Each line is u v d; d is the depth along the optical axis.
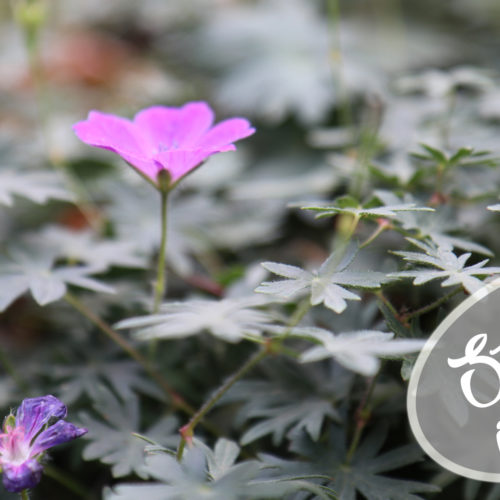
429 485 0.57
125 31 1.28
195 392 0.63
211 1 1.22
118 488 0.53
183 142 0.60
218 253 0.71
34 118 0.95
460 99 0.69
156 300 0.61
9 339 0.69
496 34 1.08
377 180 0.67
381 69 0.96
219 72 1.00
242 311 0.55
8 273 0.62
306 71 0.93
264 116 0.90
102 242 0.67
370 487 0.57
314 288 0.56
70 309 0.66
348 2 1.18
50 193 0.65
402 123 0.69
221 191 0.81
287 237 0.73
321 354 0.54
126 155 0.58
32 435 0.56
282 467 0.58
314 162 0.84
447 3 1.15
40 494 0.63
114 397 0.60
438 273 0.56
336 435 0.59
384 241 0.66
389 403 0.60
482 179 0.65
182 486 0.53
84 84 1.07
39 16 0.70
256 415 0.60
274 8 1.08
